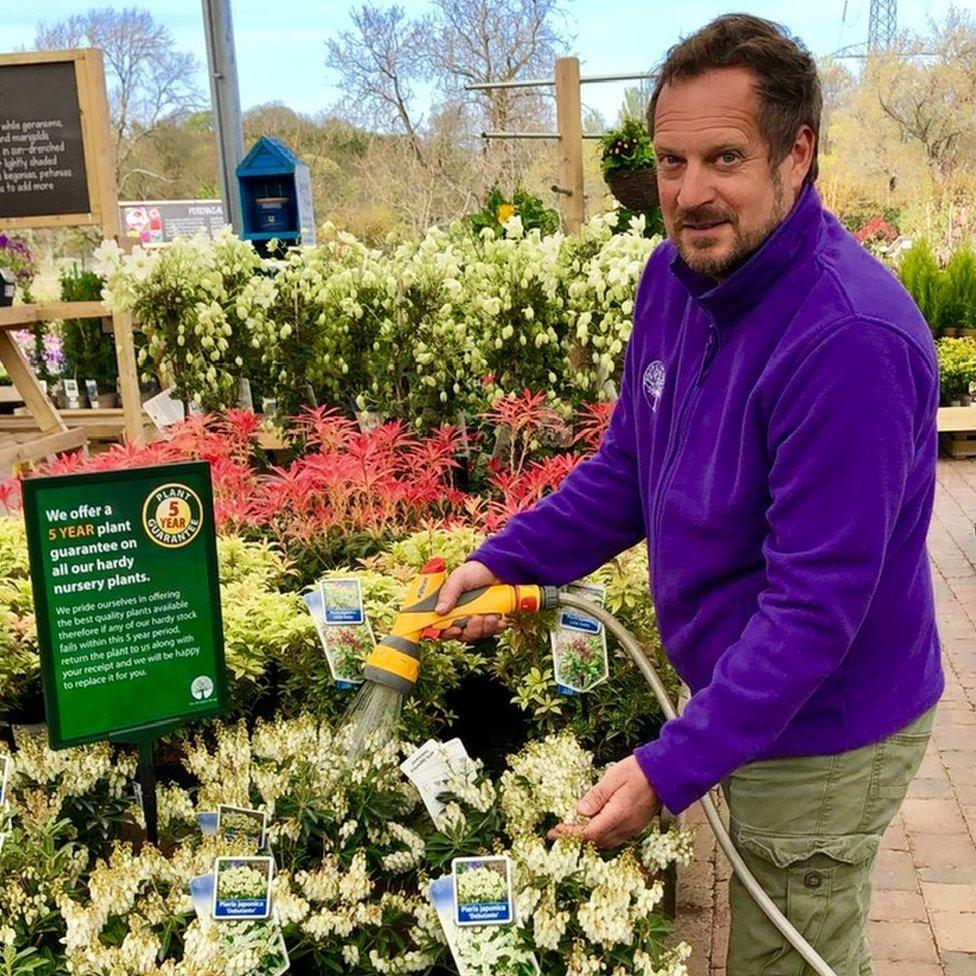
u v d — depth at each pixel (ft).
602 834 5.40
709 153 5.18
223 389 13.93
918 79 81.35
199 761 7.58
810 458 5.09
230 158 24.07
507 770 8.21
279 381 14.01
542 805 6.88
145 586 6.43
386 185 69.51
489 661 8.80
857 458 5.00
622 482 7.13
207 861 6.47
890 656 5.77
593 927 5.91
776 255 5.27
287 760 7.41
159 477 6.35
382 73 67.87
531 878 6.22
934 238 43.57
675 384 6.10
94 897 6.12
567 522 7.14
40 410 22.33
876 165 81.51
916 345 5.10
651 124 5.56
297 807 6.99
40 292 27.12
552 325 13.28
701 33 5.29
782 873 6.11
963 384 29.12
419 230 67.72
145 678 6.54
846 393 4.98
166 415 14.32
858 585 5.08
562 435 12.94
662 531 6.01
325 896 6.50
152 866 6.49
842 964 6.29
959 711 13.96
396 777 7.39
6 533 10.36
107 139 19.97
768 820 6.02
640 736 8.71
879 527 5.05
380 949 6.49
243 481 11.36
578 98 18.45
